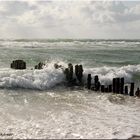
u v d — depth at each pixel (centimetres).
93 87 1611
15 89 1553
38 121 985
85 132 869
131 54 4181
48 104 1243
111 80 1861
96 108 1200
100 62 2989
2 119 998
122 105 1276
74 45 6512
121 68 2191
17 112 1097
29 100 1312
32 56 3481
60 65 1973
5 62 2777
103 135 840
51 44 6844
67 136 828
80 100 1344
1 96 1373
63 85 1712
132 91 1491
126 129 914
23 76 1678
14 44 6438
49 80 1678
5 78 1608
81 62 2922
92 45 6662
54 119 1014
